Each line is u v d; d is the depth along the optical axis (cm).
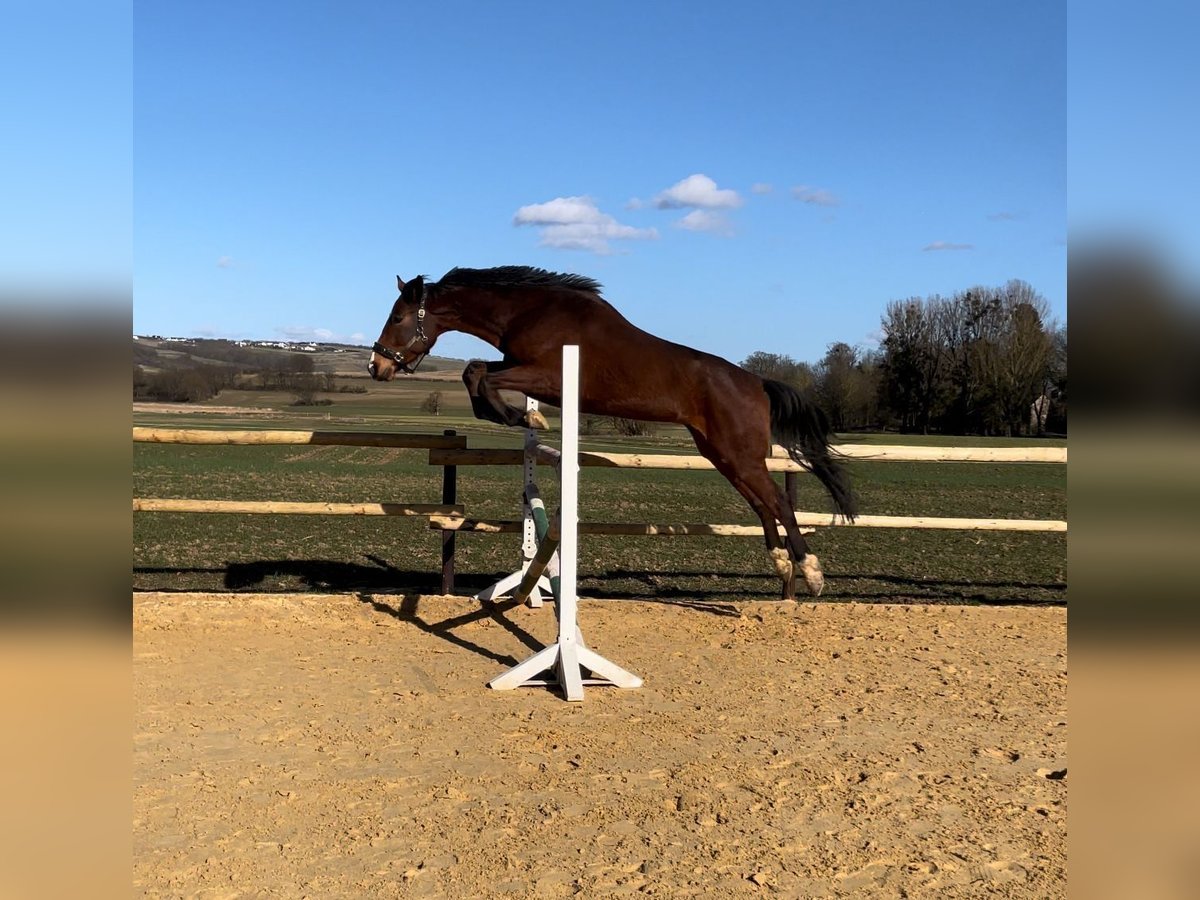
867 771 381
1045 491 2005
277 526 1179
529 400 659
